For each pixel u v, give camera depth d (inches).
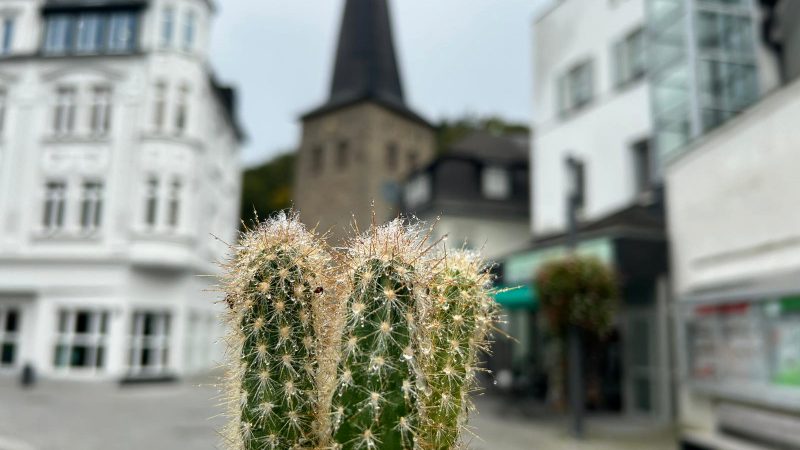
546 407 526.6
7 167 836.0
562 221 675.4
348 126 1478.8
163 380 797.9
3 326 802.8
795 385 285.1
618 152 598.9
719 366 351.9
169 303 819.4
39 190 826.8
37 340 778.2
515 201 969.5
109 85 843.4
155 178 820.6
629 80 597.3
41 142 836.0
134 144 824.9
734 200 354.0
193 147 850.8
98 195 824.9
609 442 381.4
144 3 846.5
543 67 724.7
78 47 860.6
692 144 402.9
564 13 695.7
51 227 823.7
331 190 1456.7
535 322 669.9
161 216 816.3
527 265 522.6
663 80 510.3
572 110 671.8
